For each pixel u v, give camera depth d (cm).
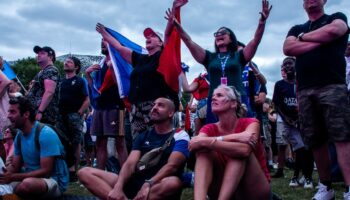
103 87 586
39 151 484
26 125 484
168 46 475
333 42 399
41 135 481
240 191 361
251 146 342
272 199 387
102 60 613
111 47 555
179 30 475
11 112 477
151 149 421
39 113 556
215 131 384
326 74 396
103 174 422
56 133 498
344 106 389
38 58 592
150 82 471
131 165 415
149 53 495
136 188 414
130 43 584
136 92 479
